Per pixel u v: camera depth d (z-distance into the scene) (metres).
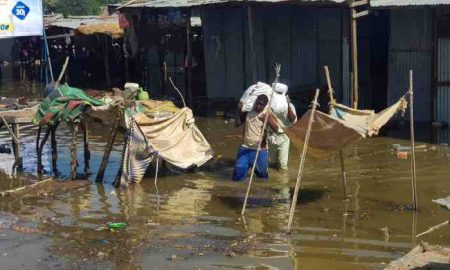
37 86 27.92
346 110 9.04
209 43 19.12
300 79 17.22
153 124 10.58
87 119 11.48
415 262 6.06
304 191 9.45
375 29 15.91
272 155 11.66
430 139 12.79
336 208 8.56
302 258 6.81
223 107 18.59
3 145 13.80
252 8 16.98
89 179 10.65
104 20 29.42
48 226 8.14
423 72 14.29
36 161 12.14
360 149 12.15
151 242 7.43
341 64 16.11
